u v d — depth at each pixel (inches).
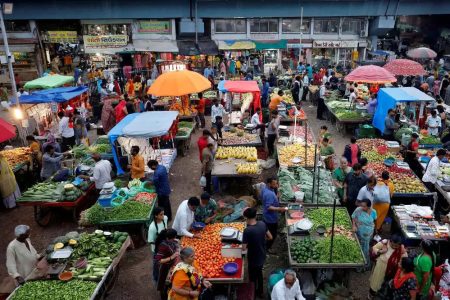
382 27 1195.3
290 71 1117.1
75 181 434.0
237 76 1060.5
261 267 287.4
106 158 523.5
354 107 742.5
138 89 927.7
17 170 495.5
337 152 613.0
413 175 436.1
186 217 309.7
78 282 274.2
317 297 278.5
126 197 399.2
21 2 1098.7
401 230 340.8
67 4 1123.9
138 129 451.5
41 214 425.7
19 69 1165.1
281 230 381.7
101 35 1141.1
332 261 280.7
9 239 401.4
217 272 277.6
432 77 891.4
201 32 1187.3
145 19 1176.2
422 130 580.7
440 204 411.2
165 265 268.7
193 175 543.5
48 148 475.2
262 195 340.2
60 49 1301.7
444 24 1352.1
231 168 464.1
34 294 260.8
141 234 375.2
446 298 270.1
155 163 389.7
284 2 1164.5
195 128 744.3
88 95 923.4
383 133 590.6
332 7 1174.3
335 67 1178.0
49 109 713.0
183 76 596.1
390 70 748.0
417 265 257.6
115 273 323.6
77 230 411.5
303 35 1224.2
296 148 506.6
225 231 305.4
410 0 1167.6
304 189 390.0
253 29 1219.2
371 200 341.7
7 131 404.5
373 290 288.0
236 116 685.9
